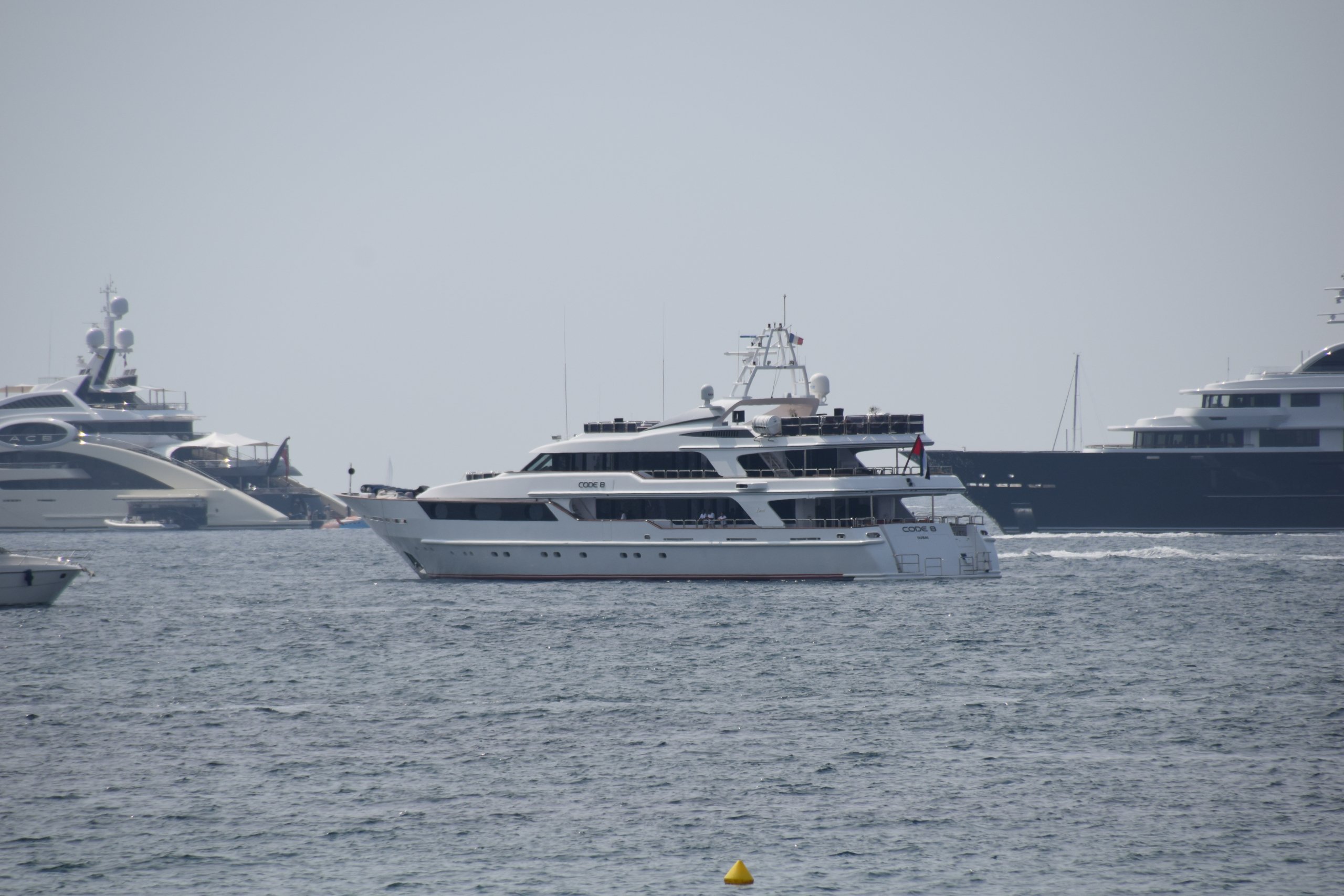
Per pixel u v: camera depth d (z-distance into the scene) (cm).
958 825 12444
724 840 12119
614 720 16450
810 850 11862
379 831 12394
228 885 11206
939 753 14775
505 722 16400
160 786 13725
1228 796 13212
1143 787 13488
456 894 11031
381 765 14450
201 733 15975
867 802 13075
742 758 14638
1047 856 11712
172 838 12238
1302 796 13175
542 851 11881
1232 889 11025
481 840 12156
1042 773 13988
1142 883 11138
